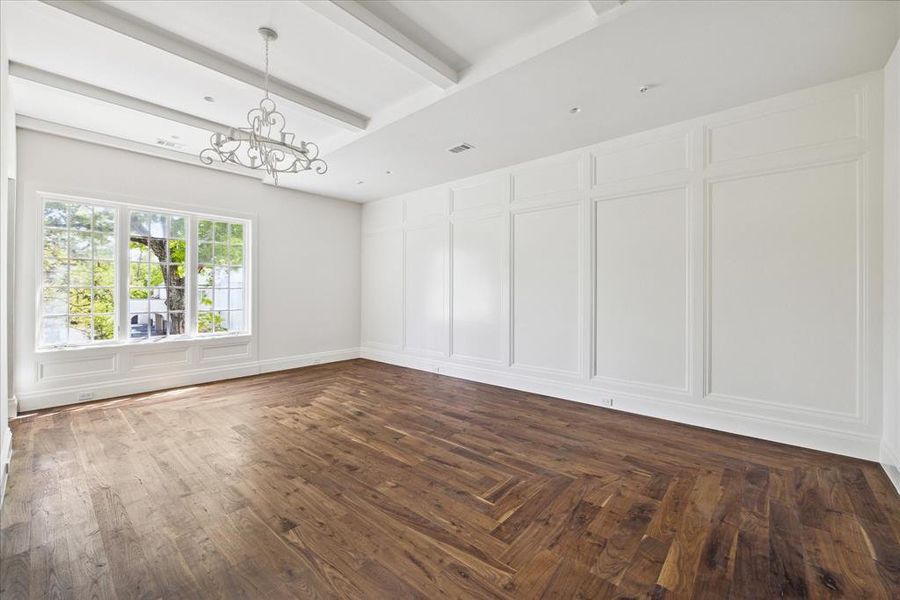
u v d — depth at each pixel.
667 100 3.21
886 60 2.64
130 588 1.61
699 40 2.45
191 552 1.83
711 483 2.50
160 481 2.50
